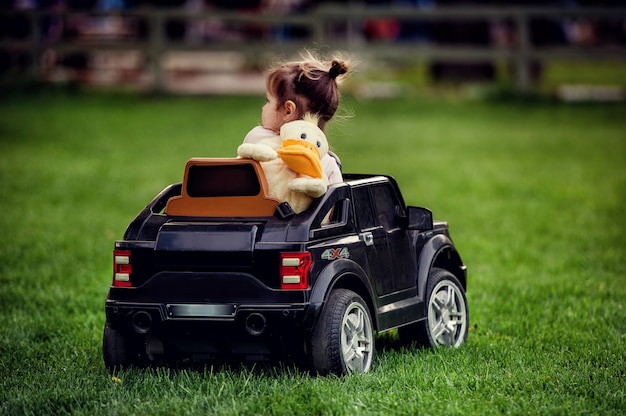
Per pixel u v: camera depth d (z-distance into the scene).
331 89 9.49
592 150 28.02
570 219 19.70
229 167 9.02
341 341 8.88
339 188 9.23
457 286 10.64
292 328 8.59
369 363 9.36
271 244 8.68
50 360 10.19
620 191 22.69
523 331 11.47
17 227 18.08
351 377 8.84
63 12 34.25
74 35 38.03
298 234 8.70
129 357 9.38
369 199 9.66
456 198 21.73
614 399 8.68
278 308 8.58
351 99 35.41
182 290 8.80
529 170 25.12
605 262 15.92
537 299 13.29
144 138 28.31
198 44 34.78
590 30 44.56
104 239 17.30
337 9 35.03
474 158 26.64
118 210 19.98
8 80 35.16
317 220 8.88
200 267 8.81
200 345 8.96
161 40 34.78
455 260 10.88
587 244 17.42
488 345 10.56
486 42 38.69
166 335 8.91
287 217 8.85
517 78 36.12
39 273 14.62
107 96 34.53
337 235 9.12
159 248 8.86
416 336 10.22
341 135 29.52
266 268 8.71
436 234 10.53
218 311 8.70
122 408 8.32
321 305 8.66
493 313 12.44
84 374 9.48
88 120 30.80
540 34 39.53
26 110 31.98
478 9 35.44
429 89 37.88
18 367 9.98
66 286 13.95
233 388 8.72
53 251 16.23
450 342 10.53
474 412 8.26
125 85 36.34
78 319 11.99
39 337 11.41
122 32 38.59
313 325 8.62
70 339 11.08
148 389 8.82
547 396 8.72
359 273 9.15
